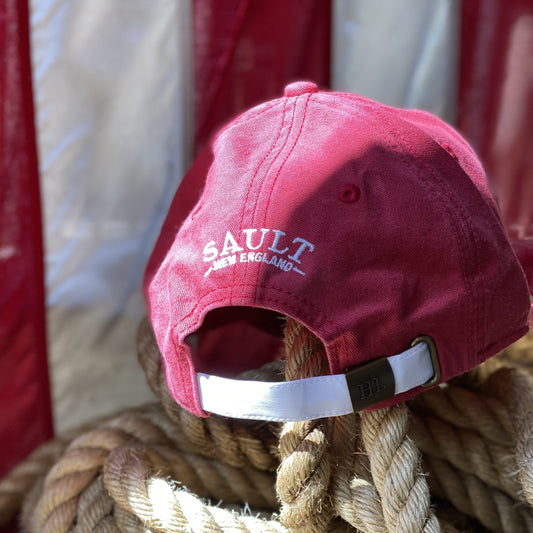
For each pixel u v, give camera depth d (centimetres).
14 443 120
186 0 113
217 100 117
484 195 76
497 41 118
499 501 94
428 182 72
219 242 69
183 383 72
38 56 109
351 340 67
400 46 119
